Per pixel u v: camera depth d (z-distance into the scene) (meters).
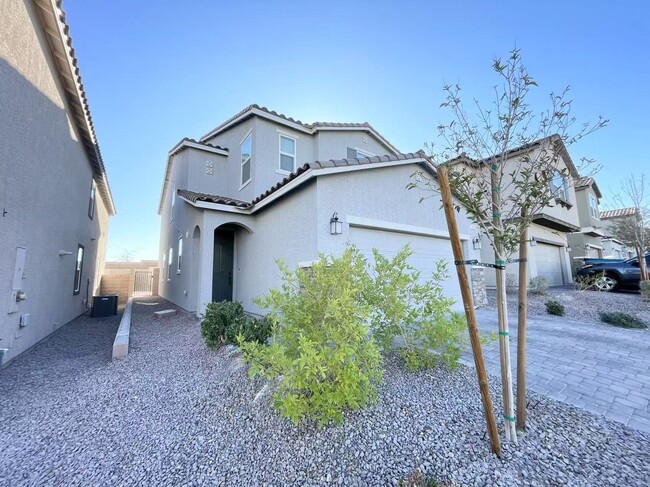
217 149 13.84
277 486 2.60
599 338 6.75
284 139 12.84
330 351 3.15
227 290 12.33
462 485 2.41
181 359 5.96
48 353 6.61
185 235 12.64
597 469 2.51
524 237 3.02
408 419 3.30
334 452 2.89
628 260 13.22
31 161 6.37
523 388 3.00
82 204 11.01
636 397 3.83
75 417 3.88
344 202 7.95
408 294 4.85
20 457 3.10
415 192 9.65
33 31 6.19
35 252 6.81
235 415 3.70
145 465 2.95
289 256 8.51
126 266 24.78
